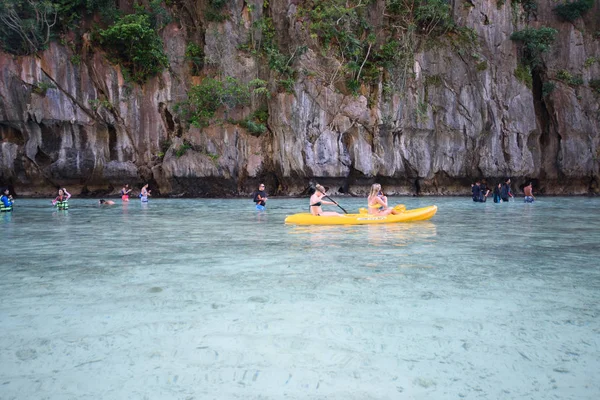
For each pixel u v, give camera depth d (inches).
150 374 104.6
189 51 1397.6
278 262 242.4
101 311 152.1
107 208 794.8
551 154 1517.0
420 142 1409.9
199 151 1332.4
